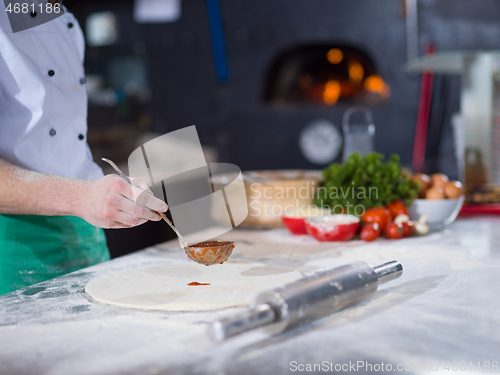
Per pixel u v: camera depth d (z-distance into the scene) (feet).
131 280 3.46
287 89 16.07
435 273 3.63
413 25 14.35
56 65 4.42
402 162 14.96
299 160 15.69
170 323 2.70
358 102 15.31
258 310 2.29
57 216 4.45
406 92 14.71
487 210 6.26
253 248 4.67
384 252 4.37
